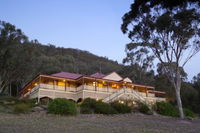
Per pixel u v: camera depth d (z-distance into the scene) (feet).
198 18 88.74
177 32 100.42
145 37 103.81
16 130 57.67
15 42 162.81
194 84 253.85
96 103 108.47
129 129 68.85
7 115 82.79
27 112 90.89
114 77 159.33
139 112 120.26
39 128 62.39
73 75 157.07
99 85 151.33
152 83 232.53
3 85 170.50
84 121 80.59
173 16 93.20
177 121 96.78
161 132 67.41
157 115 119.24
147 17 97.81
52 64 266.77
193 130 76.02
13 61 161.58
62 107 91.56
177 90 108.99
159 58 109.09
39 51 196.54
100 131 62.44
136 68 229.45
